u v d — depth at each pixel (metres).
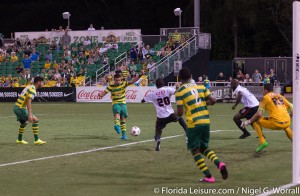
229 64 64.62
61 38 58.44
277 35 70.94
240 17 68.56
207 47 54.44
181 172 13.95
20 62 55.75
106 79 49.59
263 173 13.66
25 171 14.23
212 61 65.25
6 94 50.56
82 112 37.00
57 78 50.94
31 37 59.72
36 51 55.88
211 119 30.52
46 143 20.16
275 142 19.84
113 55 54.50
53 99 49.56
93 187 12.17
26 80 52.31
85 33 57.44
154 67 48.53
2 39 61.38
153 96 17.78
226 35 73.06
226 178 12.38
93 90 48.59
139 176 13.45
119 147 18.89
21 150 18.28
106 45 55.59
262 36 70.94
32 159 16.30
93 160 16.05
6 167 14.87
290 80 57.69
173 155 16.92
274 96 16.91
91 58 54.09
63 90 49.38
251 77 57.28
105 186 12.27
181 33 53.03
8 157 16.70
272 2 66.81
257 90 46.03
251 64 59.31
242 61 59.56
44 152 17.77
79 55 54.81
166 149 18.27
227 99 46.38
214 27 70.69
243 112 20.72
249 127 25.66
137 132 21.09
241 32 73.62
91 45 56.69
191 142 12.70
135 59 52.28
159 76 48.69
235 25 68.62
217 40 72.94
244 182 12.53
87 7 83.44
